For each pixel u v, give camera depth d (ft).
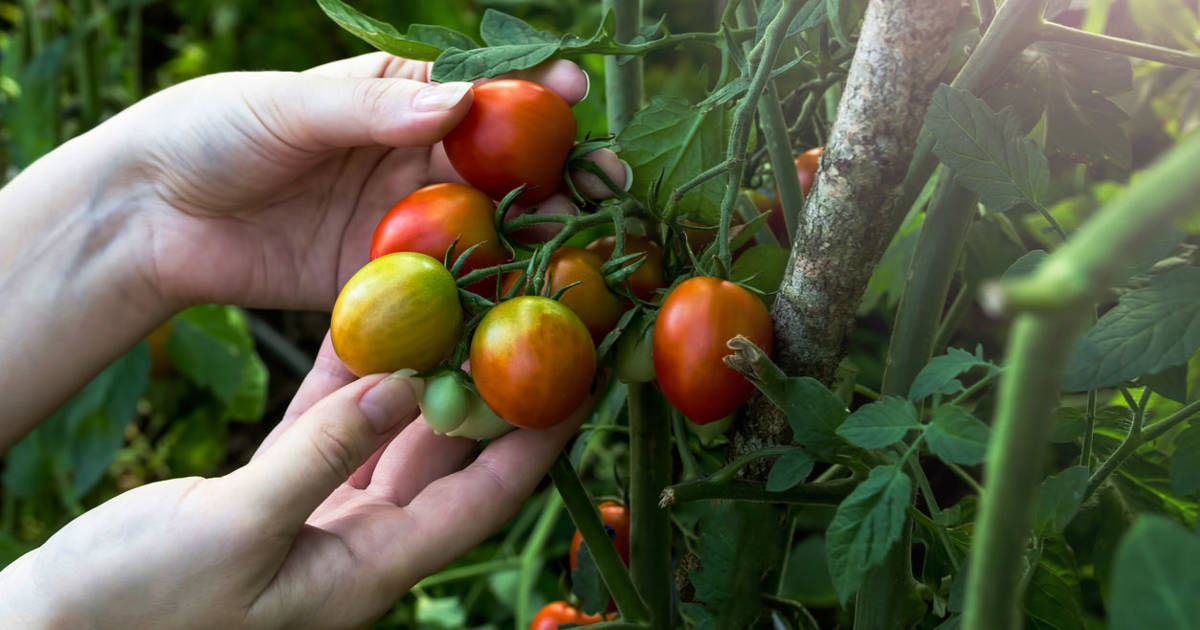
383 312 1.10
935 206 1.15
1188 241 1.41
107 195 1.69
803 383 1.04
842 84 1.46
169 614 1.21
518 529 2.56
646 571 1.47
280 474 1.16
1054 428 1.17
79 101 3.22
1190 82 1.61
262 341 3.90
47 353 1.73
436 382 1.17
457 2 3.85
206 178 1.63
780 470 1.05
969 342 1.98
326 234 1.76
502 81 1.30
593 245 1.34
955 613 1.06
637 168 1.27
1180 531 0.58
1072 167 1.65
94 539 1.22
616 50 1.27
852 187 1.05
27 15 3.30
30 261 1.70
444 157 1.68
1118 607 0.58
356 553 1.25
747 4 1.42
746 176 1.58
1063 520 0.99
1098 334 0.91
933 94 1.01
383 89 1.35
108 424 2.67
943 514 1.14
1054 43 1.22
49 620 1.22
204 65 4.05
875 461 1.05
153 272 1.73
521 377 1.09
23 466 2.83
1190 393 1.26
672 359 1.13
